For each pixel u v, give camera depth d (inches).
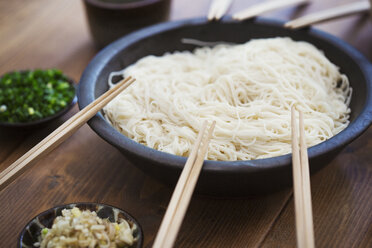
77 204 19.3
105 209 19.2
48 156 23.6
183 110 22.0
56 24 33.0
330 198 21.3
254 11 27.7
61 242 17.7
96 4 28.8
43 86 25.9
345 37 30.6
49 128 24.9
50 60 29.9
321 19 27.3
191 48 27.7
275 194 21.5
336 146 18.5
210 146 21.0
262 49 24.7
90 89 21.9
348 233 19.9
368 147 23.5
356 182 22.0
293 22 26.5
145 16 29.4
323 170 22.5
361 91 22.4
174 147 21.0
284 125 21.7
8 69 29.2
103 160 23.4
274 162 18.1
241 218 20.6
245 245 19.6
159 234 16.6
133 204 21.3
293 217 20.6
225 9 27.7
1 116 24.3
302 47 25.0
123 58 25.0
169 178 19.6
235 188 19.5
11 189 22.0
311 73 24.1
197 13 33.5
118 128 22.6
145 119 22.6
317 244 19.5
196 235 20.0
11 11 34.3
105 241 18.0
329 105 22.9
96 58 23.7
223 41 27.8
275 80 23.1
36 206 21.3
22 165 18.8
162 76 24.5
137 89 23.4
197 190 20.1
